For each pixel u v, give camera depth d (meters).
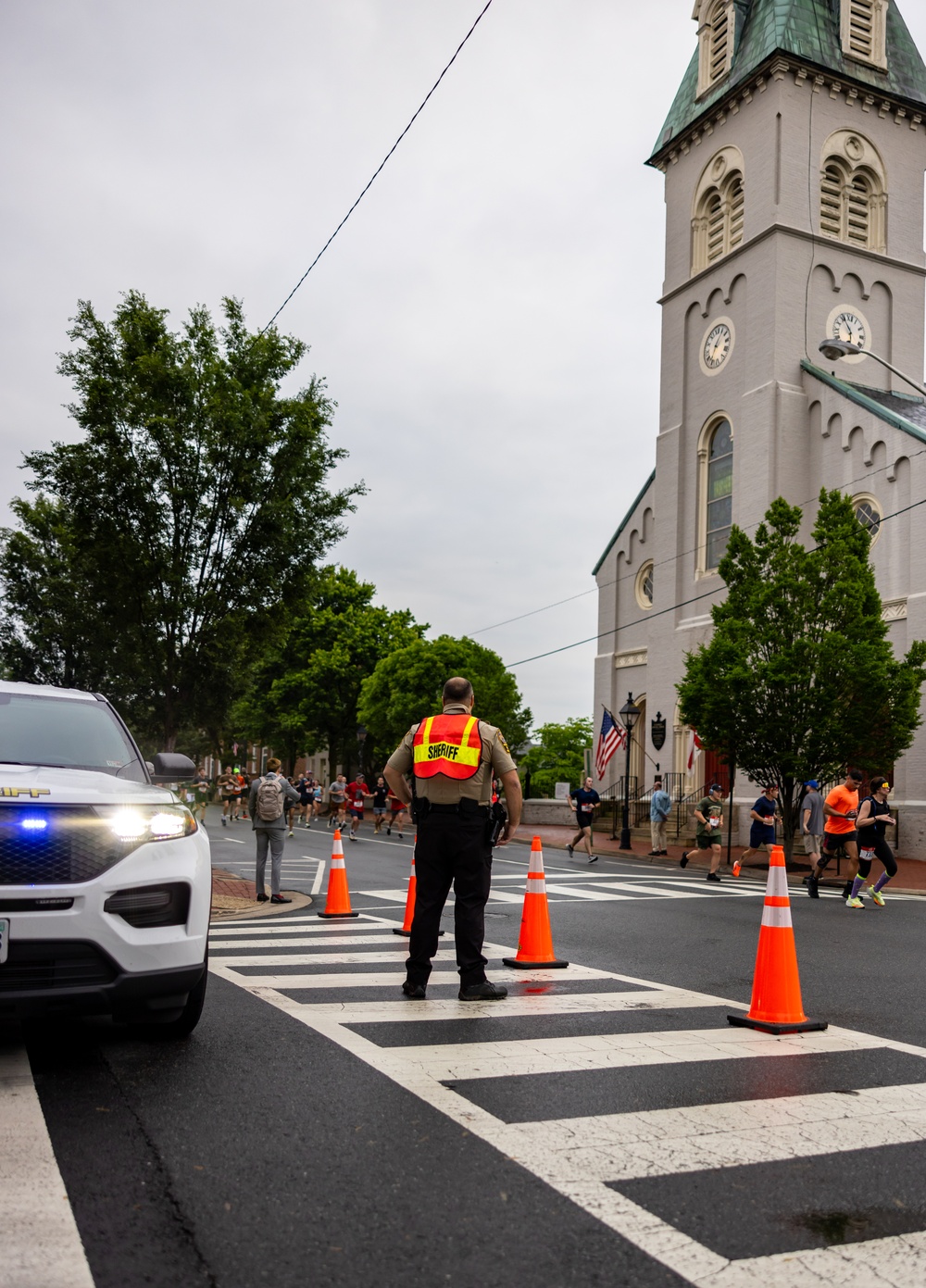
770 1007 6.12
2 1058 5.00
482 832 6.73
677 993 7.14
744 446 32.09
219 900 13.27
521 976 7.70
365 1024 5.84
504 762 6.76
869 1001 7.19
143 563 14.53
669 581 34.84
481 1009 6.34
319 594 17.11
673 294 36.00
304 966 8.01
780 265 31.56
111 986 4.73
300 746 57.53
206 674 15.70
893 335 33.22
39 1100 4.30
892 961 9.18
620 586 38.62
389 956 8.59
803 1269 2.93
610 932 10.73
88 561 15.13
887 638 27.64
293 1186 3.43
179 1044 5.30
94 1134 3.88
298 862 20.69
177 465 14.59
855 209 33.31
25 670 25.12
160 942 4.87
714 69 35.34
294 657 55.69
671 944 9.92
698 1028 6.00
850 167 33.19
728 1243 3.09
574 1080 4.76
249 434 14.78
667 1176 3.59
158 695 16.25
